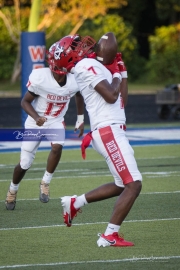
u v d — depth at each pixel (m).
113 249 15.60
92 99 15.63
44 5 82.00
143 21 113.75
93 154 33.19
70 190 23.75
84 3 83.38
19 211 20.30
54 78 19.62
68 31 94.81
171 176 26.66
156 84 100.31
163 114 52.12
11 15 93.56
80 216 19.47
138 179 15.35
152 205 21.02
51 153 20.39
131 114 56.34
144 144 36.88
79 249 15.65
